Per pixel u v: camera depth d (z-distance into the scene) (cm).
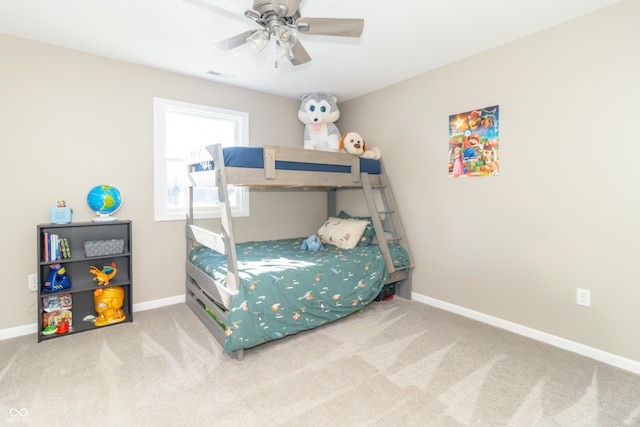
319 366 215
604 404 178
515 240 268
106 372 207
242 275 234
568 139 236
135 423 163
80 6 213
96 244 273
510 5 213
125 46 272
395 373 207
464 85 296
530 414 170
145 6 214
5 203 255
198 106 342
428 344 246
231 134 377
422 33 251
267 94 393
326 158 306
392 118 364
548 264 250
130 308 286
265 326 230
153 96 315
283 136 408
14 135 256
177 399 181
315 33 197
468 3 211
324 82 357
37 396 183
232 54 286
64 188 277
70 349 237
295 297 247
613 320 220
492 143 278
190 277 328
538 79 249
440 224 322
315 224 448
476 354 232
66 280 270
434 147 324
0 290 255
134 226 311
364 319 294
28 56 260
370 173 353
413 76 340
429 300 335
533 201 256
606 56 217
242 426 161
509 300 273
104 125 293
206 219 358
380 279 312
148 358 225
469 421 165
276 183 271
